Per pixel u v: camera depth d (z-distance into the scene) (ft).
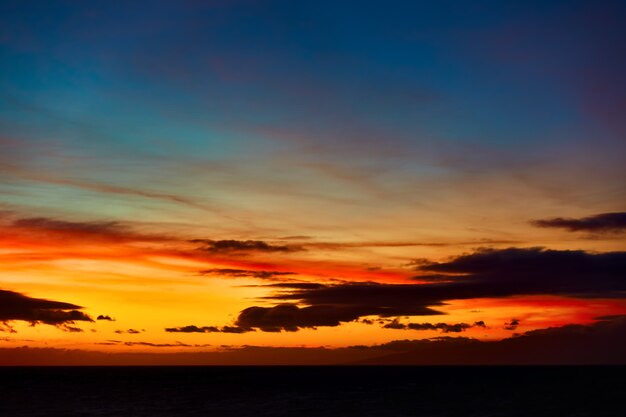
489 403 345.51
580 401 353.92
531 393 431.43
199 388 514.27
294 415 286.66
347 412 299.38
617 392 435.94
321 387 527.81
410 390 478.59
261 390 483.92
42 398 394.52
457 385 558.15
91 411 310.45
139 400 377.50
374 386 550.36
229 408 322.34
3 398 393.50
